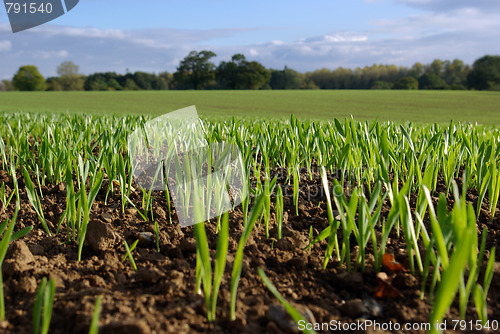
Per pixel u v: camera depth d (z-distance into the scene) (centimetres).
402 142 557
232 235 381
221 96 8156
